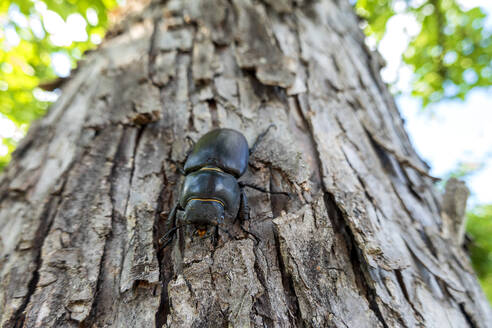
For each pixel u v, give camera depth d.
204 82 0.11
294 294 0.07
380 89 0.12
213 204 0.08
